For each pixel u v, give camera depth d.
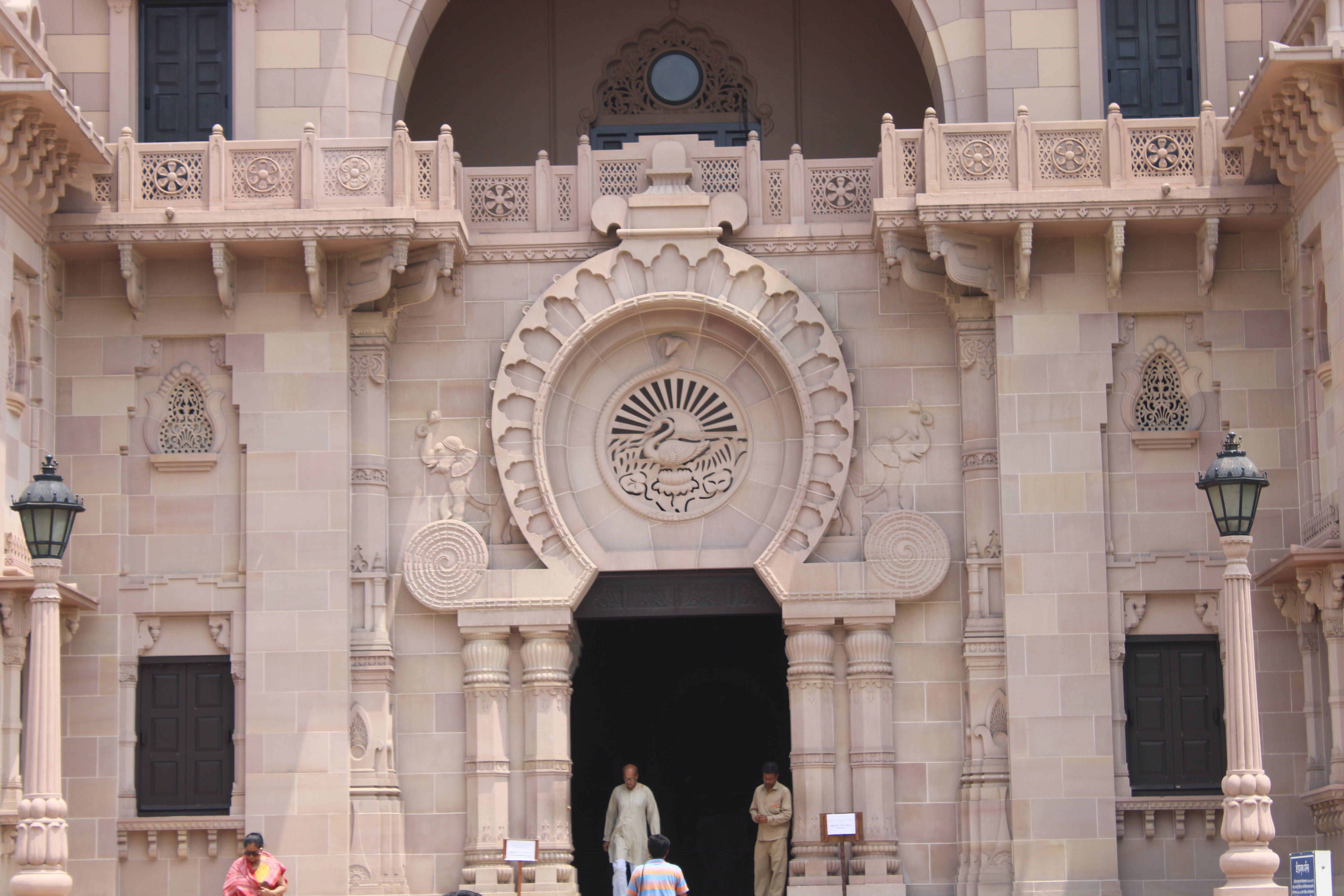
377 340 21.59
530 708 21.03
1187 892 20.11
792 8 25.94
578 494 21.66
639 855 20.94
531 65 25.81
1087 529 20.62
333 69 21.94
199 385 21.41
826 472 21.27
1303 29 20.14
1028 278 20.81
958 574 21.17
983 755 20.55
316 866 20.16
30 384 20.48
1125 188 20.58
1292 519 20.67
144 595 20.94
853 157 25.17
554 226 22.09
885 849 20.44
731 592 21.67
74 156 20.41
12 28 19.16
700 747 28.14
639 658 28.34
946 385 21.55
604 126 25.72
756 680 28.16
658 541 21.52
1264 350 21.05
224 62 22.14
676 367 21.88
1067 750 20.12
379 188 21.11
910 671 21.05
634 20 25.89
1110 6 22.06
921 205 20.50
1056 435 20.84
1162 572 20.72
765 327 21.36
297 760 20.39
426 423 21.69
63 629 20.58
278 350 21.27
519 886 19.38
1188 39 21.94
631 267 21.69
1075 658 20.33
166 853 20.47
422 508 21.52
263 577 20.80
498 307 21.88
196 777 20.80
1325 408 19.73
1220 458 17.06
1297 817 19.92
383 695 20.83
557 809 20.77
